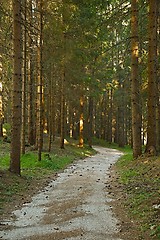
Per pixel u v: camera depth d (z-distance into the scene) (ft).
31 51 81.00
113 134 202.59
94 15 62.34
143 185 37.88
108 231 23.97
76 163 74.74
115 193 37.76
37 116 84.74
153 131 56.24
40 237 23.24
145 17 68.03
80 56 73.72
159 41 66.03
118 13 58.80
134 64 58.13
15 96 46.68
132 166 54.13
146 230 23.34
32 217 28.84
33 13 69.56
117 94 138.82
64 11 63.72
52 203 34.22
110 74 111.34
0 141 96.27
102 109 184.85
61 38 67.77
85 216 28.22
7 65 90.38
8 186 40.45
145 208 28.43
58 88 111.34
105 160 84.94
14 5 46.52
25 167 60.39
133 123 59.31
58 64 81.87
